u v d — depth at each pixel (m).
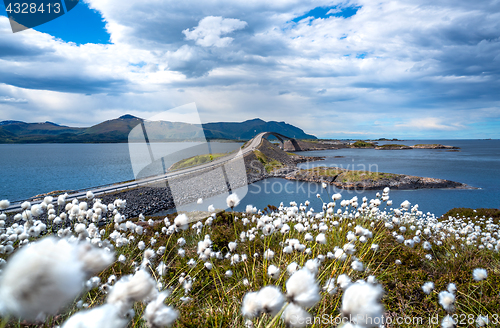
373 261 4.11
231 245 3.22
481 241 5.97
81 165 94.00
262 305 1.09
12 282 0.37
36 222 3.41
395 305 3.21
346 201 5.60
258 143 104.19
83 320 0.63
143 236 4.88
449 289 2.76
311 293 1.02
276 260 3.29
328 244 4.05
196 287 3.26
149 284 0.84
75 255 0.48
